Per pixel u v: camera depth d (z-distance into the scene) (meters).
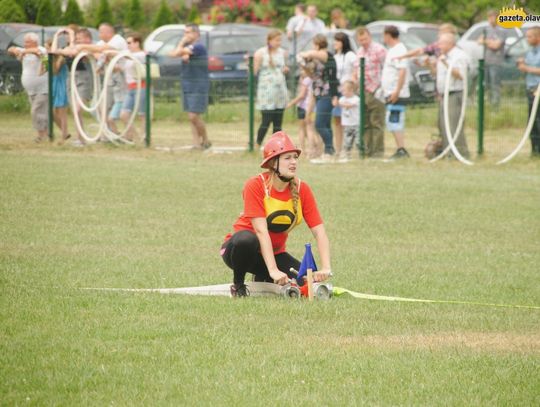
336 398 17.25
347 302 24.89
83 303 23.94
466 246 34.25
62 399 17.02
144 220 38.03
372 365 19.16
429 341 21.16
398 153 59.34
